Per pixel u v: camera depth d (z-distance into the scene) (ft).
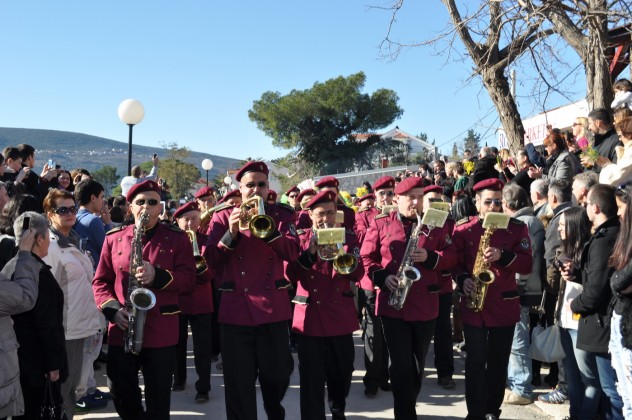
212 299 23.85
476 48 34.60
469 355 17.89
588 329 15.40
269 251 16.34
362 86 174.19
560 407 19.98
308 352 17.35
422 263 17.89
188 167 223.10
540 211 22.33
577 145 29.91
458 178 41.52
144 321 15.20
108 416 20.16
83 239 21.17
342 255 16.19
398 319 17.78
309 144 172.65
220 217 16.85
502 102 34.76
